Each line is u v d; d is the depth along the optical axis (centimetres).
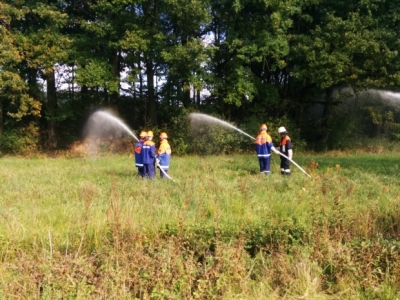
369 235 588
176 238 536
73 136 2441
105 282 431
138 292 434
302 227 579
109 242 527
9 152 2244
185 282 434
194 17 1944
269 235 566
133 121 2556
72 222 639
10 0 2017
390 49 2150
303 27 2409
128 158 1967
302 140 2389
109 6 1969
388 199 788
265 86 2297
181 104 2434
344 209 681
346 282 454
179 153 2178
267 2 1995
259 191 898
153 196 824
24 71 2269
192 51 1880
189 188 898
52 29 2034
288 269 474
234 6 1972
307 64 2188
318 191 835
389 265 482
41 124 2441
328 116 2558
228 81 2222
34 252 511
